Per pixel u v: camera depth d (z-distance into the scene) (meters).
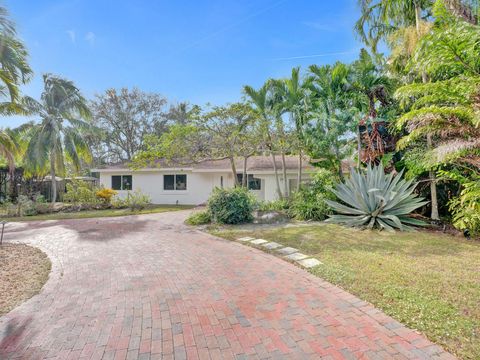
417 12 10.04
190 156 12.56
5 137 14.32
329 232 8.43
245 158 14.00
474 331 3.04
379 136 11.18
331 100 13.02
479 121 5.62
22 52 10.06
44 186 22.78
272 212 11.43
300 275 5.02
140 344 3.09
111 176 20.92
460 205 8.12
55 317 3.70
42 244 7.84
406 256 5.88
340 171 12.93
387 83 11.71
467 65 6.10
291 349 2.93
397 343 2.94
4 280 5.10
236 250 6.87
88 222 11.76
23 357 2.89
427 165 8.05
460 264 5.32
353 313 3.59
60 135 18.83
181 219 12.32
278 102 14.42
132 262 6.05
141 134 31.36
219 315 3.68
